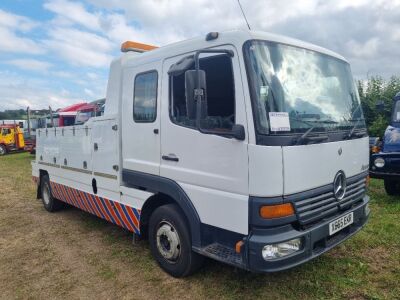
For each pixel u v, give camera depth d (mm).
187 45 3814
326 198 3592
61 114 14148
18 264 4785
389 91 13383
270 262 3121
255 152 3115
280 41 3547
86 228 6199
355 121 4215
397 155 6711
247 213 3230
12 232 6133
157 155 4211
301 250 3275
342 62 4363
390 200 7172
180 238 4039
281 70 3428
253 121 3135
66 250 5223
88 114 7258
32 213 7367
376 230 5371
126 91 4691
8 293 4035
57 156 6723
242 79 3211
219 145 3432
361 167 4250
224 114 3463
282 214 3150
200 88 3273
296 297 3682
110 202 5121
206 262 4234
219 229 3566
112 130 4934
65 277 4371
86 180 5734
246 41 3252
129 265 4613
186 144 3791
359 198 4188
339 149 3732
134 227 4715
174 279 4172
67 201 6543
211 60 3533
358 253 4629
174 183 3973
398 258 4461
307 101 3574
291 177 3186
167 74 4020
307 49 3834
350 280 3943
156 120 4176
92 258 4887
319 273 4121
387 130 7836
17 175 13195
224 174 3416
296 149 3223
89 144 5539
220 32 3465
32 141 21359
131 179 4652
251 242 3166
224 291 3848
